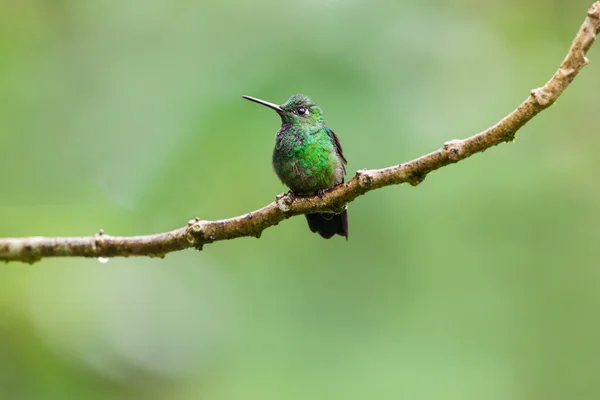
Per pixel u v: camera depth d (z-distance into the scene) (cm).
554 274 1123
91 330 1137
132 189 1170
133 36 1295
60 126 1266
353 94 1118
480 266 1132
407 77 1148
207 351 1167
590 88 1233
